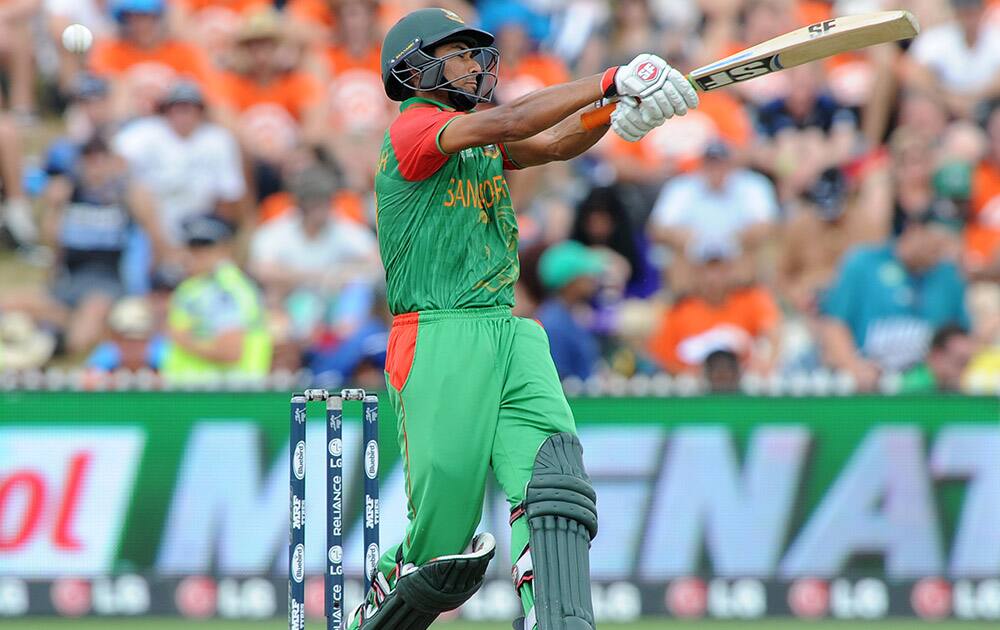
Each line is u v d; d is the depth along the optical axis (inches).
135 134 1402.6
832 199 1456.7
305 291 1347.2
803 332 1318.9
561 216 1389.0
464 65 529.3
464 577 516.4
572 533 486.3
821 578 1023.0
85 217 1347.2
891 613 1022.4
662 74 467.8
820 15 1600.6
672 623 1005.2
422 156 500.4
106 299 1334.9
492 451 510.6
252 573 1011.3
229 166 1427.2
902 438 1028.5
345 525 1000.9
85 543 1008.9
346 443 1006.4
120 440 1013.8
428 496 508.7
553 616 470.6
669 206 1425.9
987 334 1382.9
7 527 1005.2
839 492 1026.1
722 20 1601.9
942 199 1441.9
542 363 516.4
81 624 985.5
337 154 1457.9
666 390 1028.5
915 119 1515.7
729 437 1026.7
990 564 1024.9
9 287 1369.3
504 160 548.1
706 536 1023.0
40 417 1010.7
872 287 1325.0
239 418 1017.5
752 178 1443.2
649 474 1022.4
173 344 1238.3
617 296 1343.5
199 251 1262.3
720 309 1304.1
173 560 1010.7
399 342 520.7
